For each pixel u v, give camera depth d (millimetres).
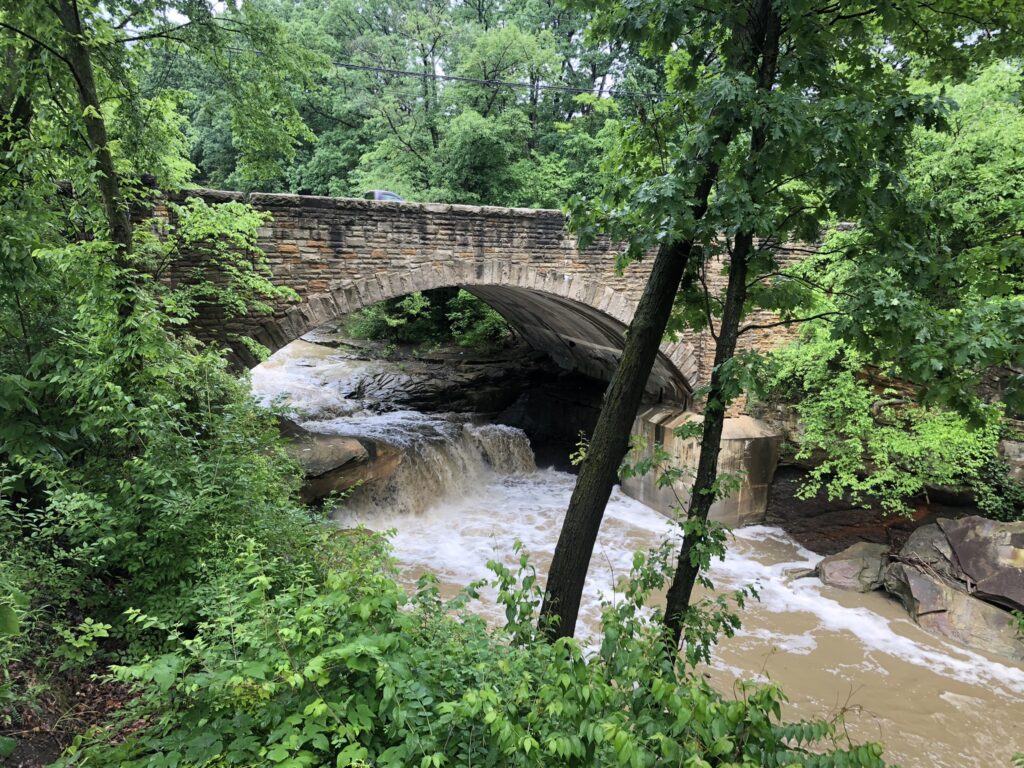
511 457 16531
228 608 3168
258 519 5141
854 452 10883
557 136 21031
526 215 11156
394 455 12430
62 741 3447
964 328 3480
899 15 3938
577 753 2145
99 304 4918
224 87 8219
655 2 3771
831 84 4055
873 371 11391
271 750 2303
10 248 4828
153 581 4547
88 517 4457
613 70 21859
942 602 9344
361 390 18547
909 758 6625
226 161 26750
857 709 7406
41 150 5414
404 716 2369
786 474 13367
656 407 14516
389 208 10070
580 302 12086
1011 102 7551
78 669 4043
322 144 23250
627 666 2805
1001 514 10383
